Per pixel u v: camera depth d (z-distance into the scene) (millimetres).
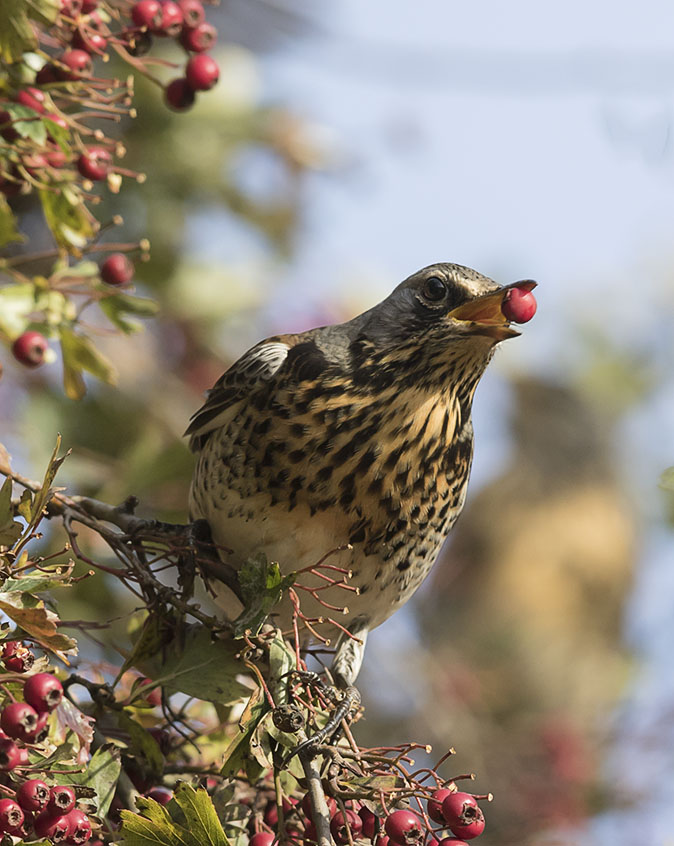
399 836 6590
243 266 13391
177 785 7062
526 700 19344
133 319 9320
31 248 11531
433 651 20141
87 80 8148
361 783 6973
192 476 10734
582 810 16562
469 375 10172
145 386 12562
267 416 9859
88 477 11125
